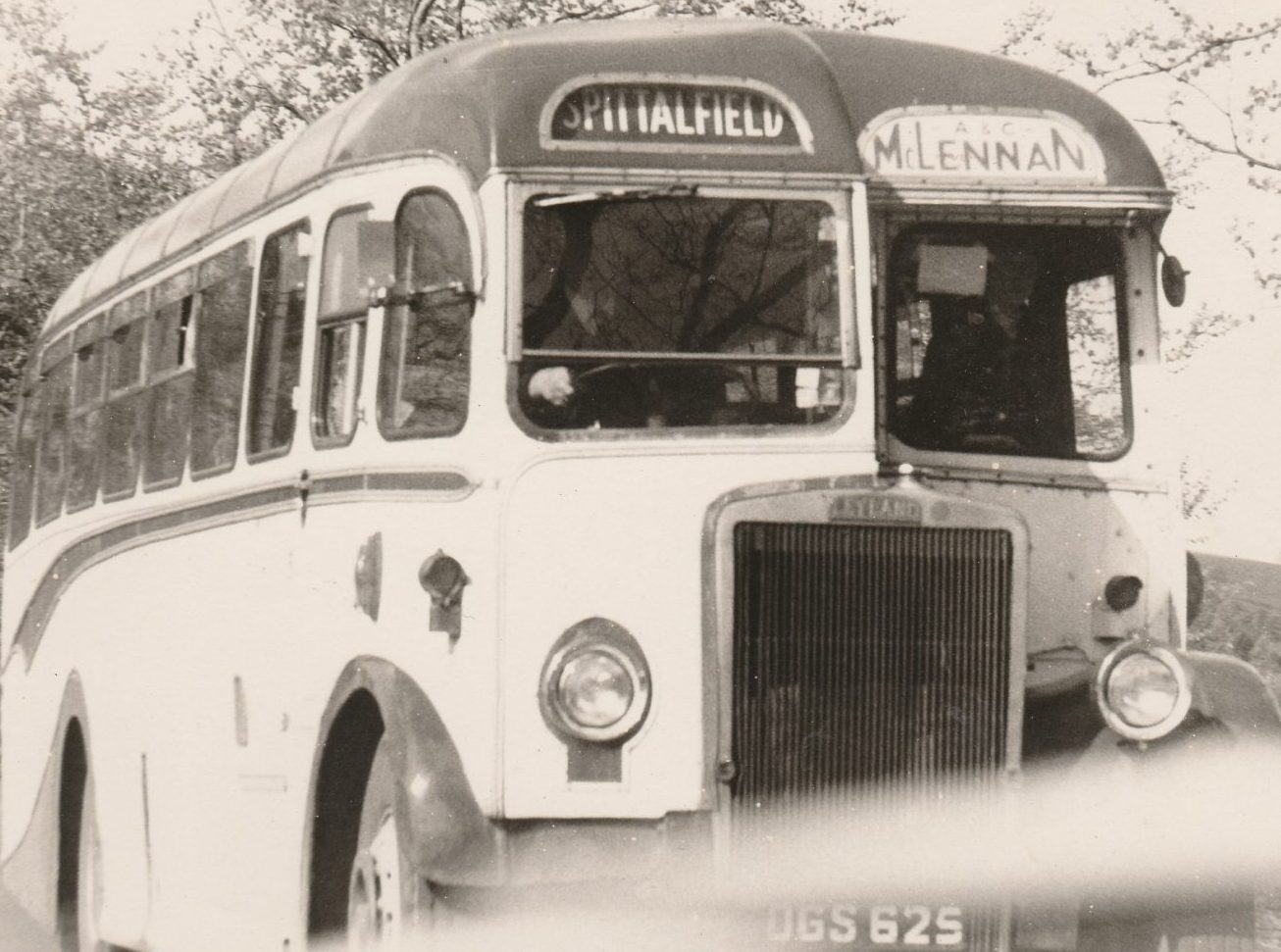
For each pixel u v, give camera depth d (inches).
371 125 334.0
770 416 299.0
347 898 335.9
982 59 334.0
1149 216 329.1
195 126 987.3
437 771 289.6
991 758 290.5
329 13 911.0
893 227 324.8
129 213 1095.0
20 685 575.8
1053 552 323.9
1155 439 330.0
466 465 298.0
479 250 298.8
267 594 366.0
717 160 302.2
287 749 351.6
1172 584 327.6
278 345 371.2
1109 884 291.4
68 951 508.1
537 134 300.0
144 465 455.8
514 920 280.4
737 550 285.9
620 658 286.4
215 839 390.9
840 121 307.1
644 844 284.0
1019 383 327.3
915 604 289.1
